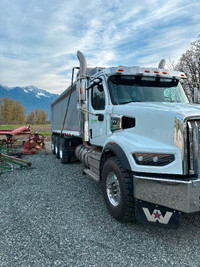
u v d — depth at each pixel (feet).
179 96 15.83
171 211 9.95
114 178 12.66
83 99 15.20
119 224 12.26
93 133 17.53
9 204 15.44
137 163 10.82
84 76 15.34
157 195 10.06
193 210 9.26
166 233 11.24
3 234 11.30
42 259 9.21
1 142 41.50
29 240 10.69
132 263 8.84
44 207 14.80
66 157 28.91
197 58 41.09
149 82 15.49
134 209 11.37
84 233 11.29
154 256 9.27
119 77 14.97
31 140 39.45
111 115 14.33
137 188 10.71
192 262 8.82
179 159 9.73
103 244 10.25
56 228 11.85
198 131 9.64
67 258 9.26
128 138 11.88
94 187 19.22
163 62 21.09
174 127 9.96
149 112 11.33
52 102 38.14
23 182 21.01
